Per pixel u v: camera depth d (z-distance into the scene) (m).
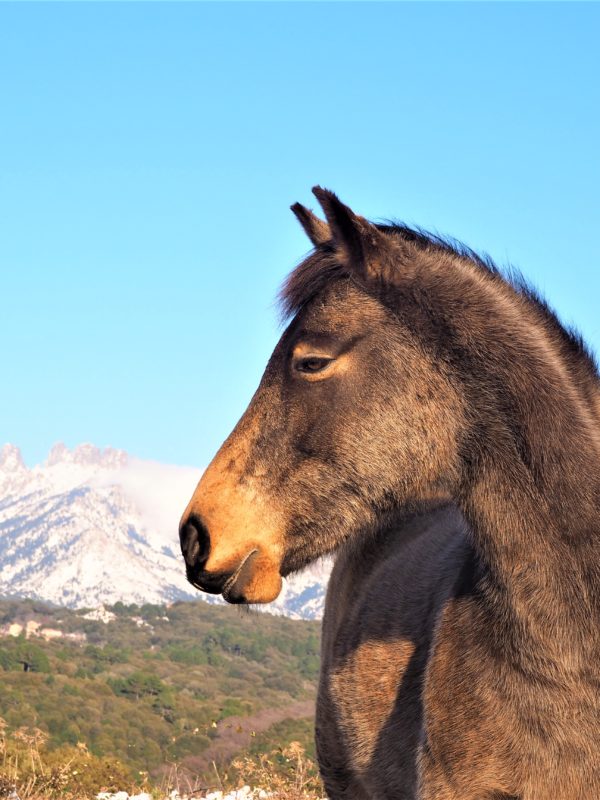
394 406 5.70
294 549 5.86
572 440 5.50
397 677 6.91
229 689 138.75
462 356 5.70
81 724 73.00
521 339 5.72
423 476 5.75
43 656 134.75
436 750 5.79
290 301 6.09
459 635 5.80
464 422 5.69
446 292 5.84
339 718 7.66
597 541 5.34
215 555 5.68
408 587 7.21
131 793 15.17
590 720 5.25
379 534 7.95
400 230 6.33
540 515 5.43
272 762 13.31
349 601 8.05
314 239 6.39
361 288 5.88
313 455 5.74
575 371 5.89
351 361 5.75
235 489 5.79
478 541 5.69
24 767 14.24
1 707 78.62
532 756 5.36
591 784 5.28
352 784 8.09
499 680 5.48
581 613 5.29
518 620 5.39
